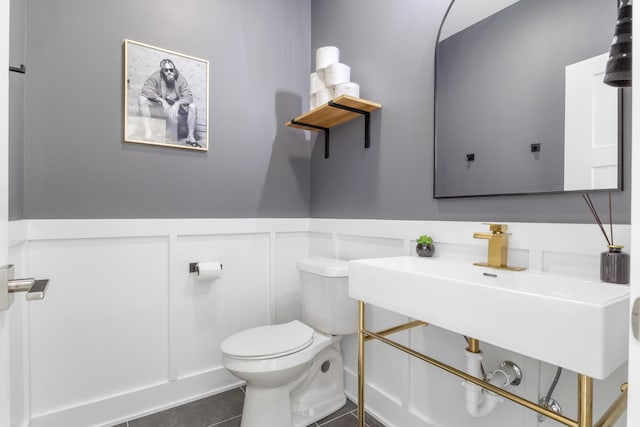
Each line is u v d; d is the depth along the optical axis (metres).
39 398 1.55
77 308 1.65
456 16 1.44
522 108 1.21
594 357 0.66
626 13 0.83
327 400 1.82
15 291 0.60
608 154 1.01
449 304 0.93
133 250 1.79
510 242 1.24
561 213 1.12
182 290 1.91
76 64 1.65
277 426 1.55
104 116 1.71
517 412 1.21
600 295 0.90
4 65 0.59
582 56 1.06
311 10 2.42
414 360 1.59
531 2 1.19
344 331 1.75
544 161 1.15
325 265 1.76
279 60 2.28
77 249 1.65
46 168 1.58
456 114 1.43
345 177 2.05
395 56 1.72
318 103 1.91
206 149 1.99
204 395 1.95
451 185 1.45
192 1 1.96
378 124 1.82
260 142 2.20
